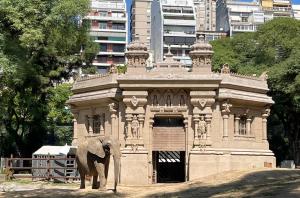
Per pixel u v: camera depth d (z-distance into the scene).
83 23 51.44
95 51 57.50
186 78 35.00
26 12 35.41
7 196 26.47
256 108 39.00
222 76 36.06
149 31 152.88
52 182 38.22
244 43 62.16
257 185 25.25
